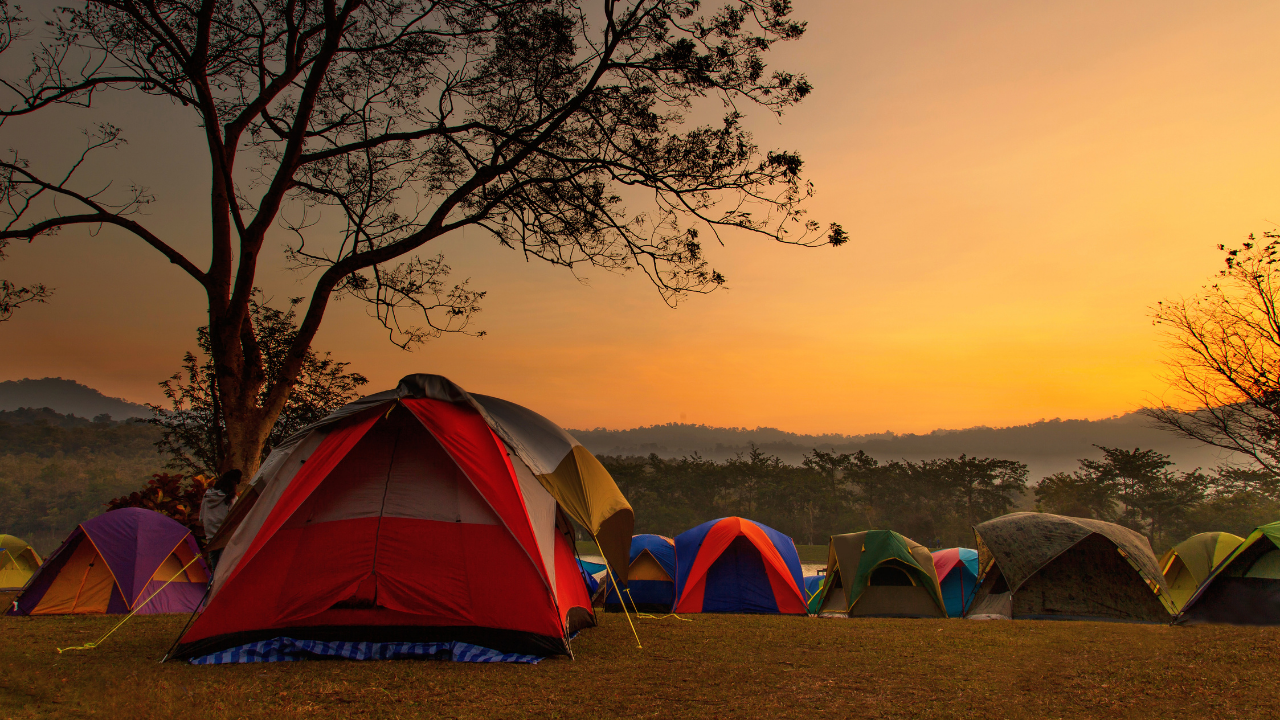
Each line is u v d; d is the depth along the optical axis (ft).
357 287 53.11
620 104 46.47
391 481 22.49
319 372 72.38
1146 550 38.88
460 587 21.45
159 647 21.72
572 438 26.89
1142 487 184.14
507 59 48.11
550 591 21.58
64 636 23.67
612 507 26.53
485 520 22.17
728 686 18.15
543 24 45.70
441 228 46.88
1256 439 74.95
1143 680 18.49
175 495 49.75
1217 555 50.31
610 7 44.27
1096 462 190.29
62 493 328.08
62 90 43.11
